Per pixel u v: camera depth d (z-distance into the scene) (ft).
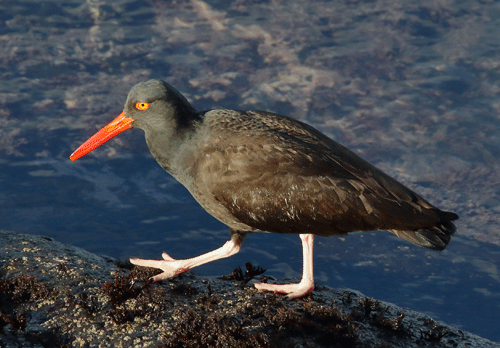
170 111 24.62
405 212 23.21
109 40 65.77
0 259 25.13
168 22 69.51
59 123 54.34
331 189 22.94
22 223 44.65
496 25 69.41
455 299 39.24
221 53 64.54
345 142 54.08
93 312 21.94
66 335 21.11
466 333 24.13
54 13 70.49
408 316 24.95
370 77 61.87
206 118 25.04
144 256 42.24
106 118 54.80
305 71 62.28
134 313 21.98
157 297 22.67
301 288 24.97
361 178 23.54
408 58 64.54
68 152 51.88
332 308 23.02
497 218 46.14
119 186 49.57
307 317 22.68
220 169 23.76
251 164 23.30
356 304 25.04
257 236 45.14
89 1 72.95
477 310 38.27
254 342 20.17
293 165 23.09
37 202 46.85
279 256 42.96
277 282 27.50
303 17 70.90
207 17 70.74
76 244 42.98
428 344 22.56
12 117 54.70
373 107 58.08
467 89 60.34
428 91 60.08
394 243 44.52
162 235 44.62
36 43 64.80
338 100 59.00
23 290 22.63
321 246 44.19
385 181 24.00
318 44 66.39
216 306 23.09
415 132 55.26
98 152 53.16
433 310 38.19
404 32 68.54
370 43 66.74
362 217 23.06
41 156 51.37
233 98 58.13
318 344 21.15
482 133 55.11
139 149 53.98
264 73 61.87
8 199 46.85
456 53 65.00
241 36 67.31
